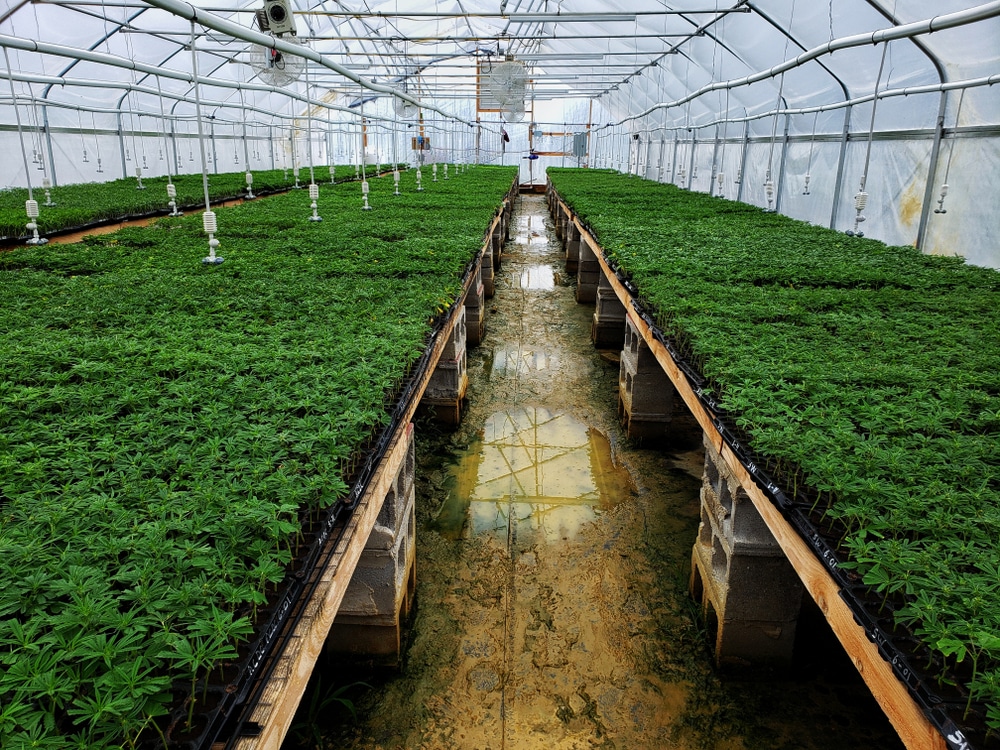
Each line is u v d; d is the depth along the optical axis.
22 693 1.75
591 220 13.57
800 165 15.29
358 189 22.61
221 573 2.32
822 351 5.09
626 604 5.31
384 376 4.27
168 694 1.84
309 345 4.97
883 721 4.25
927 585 2.37
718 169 21.70
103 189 19.00
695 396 4.88
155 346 4.86
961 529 2.70
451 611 5.22
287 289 6.89
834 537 2.95
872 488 2.94
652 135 32.47
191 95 26.55
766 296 6.93
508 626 5.06
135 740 1.74
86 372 4.23
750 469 3.60
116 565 2.36
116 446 3.30
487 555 5.95
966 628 2.13
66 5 15.01
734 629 4.48
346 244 10.11
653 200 18.86
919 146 10.72
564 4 21.25
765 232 12.04
